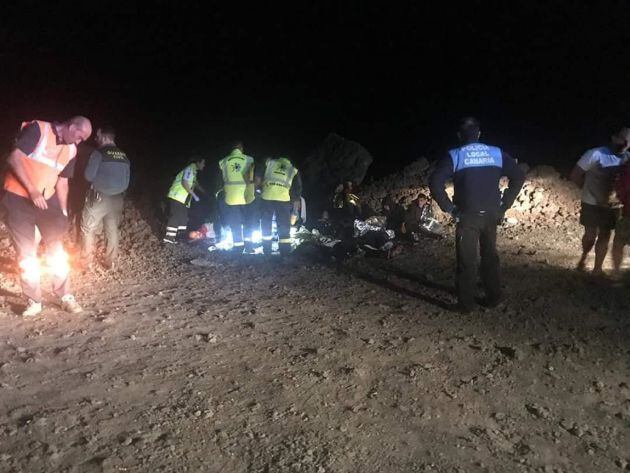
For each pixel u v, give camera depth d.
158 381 5.25
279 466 4.14
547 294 7.88
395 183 13.30
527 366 5.81
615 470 4.31
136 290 7.72
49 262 6.71
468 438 4.61
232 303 7.33
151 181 15.27
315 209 12.85
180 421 4.64
